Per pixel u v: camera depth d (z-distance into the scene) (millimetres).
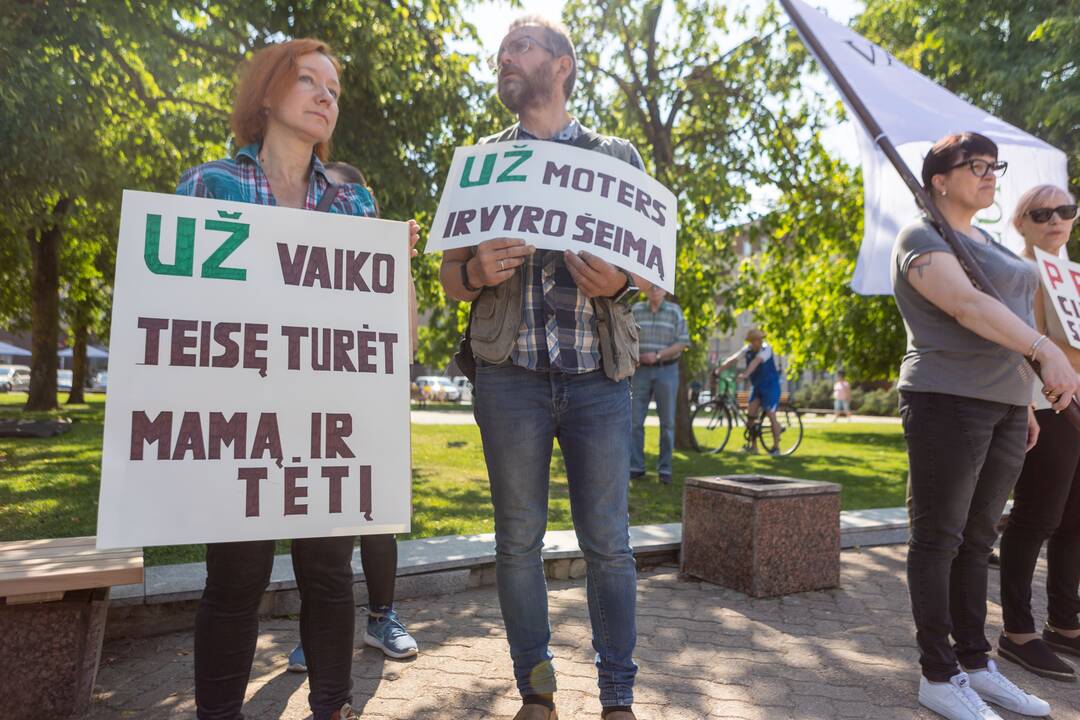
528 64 2254
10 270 18344
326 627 1893
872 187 3408
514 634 2174
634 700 2531
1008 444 2508
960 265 2443
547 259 2176
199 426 1688
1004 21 10359
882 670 2820
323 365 1812
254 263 1809
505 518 2176
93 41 7598
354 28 8344
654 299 2434
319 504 1747
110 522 1584
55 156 8141
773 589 3736
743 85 11812
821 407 37812
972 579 2617
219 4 8070
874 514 5246
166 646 2980
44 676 2318
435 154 9570
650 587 3906
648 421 19422
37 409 17016
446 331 16281
